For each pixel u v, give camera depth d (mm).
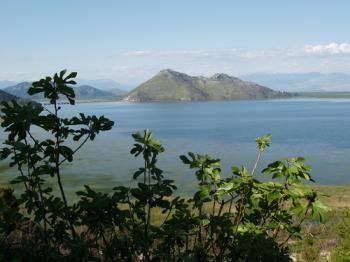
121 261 4055
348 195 43500
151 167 4203
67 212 4000
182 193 47469
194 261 3830
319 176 61719
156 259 4043
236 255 4145
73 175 60562
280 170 4129
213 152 90188
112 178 58625
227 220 4113
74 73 3895
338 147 96812
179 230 4043
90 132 3969
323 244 9281
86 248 3812
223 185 4059
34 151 3883
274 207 4246
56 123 3879
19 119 3729
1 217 4008
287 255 4109
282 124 174625
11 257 3688
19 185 46625
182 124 190750
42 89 3852
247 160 78000
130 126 184375
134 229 4156
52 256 3729
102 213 3947
